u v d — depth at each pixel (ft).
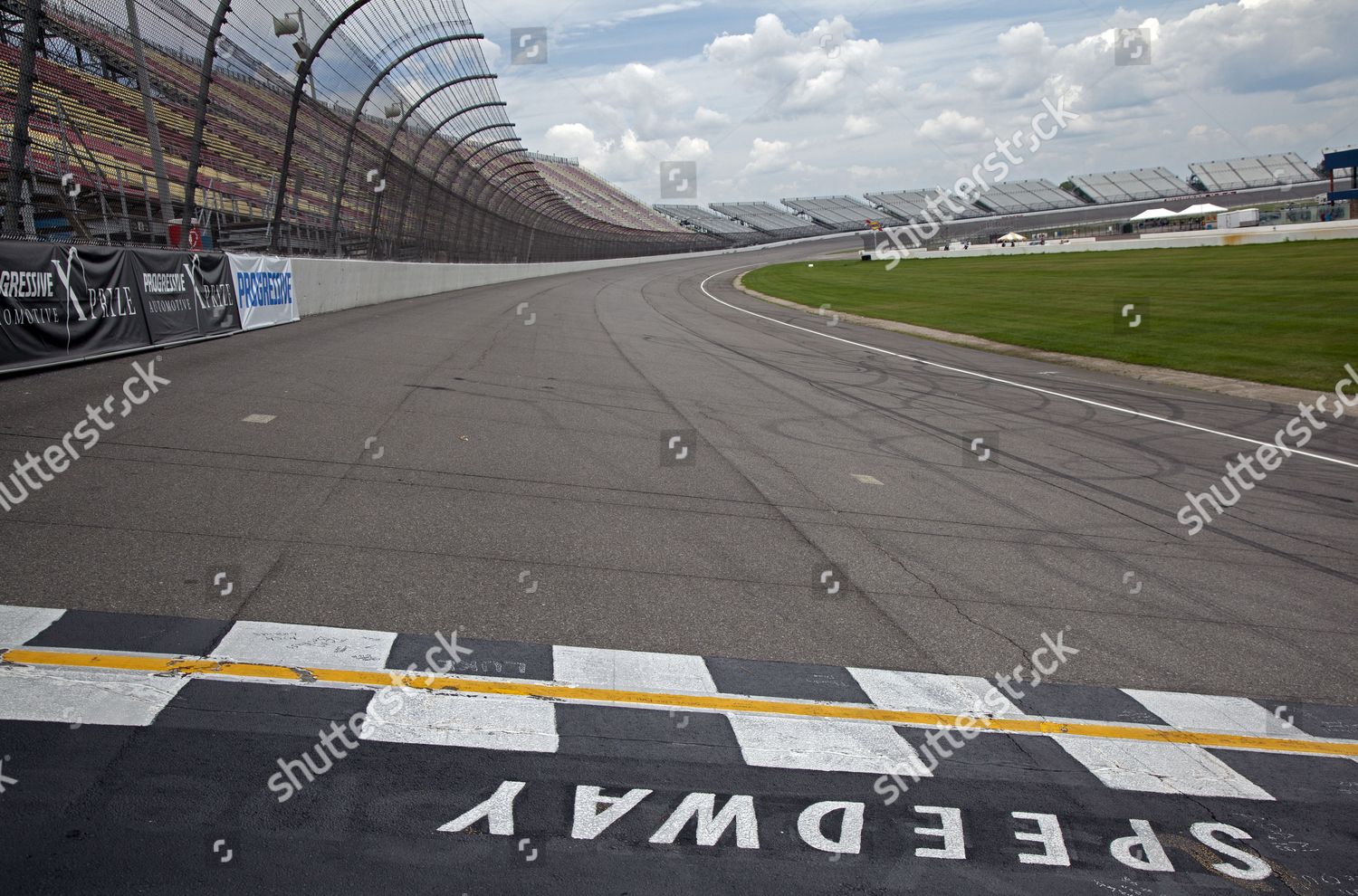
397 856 8.31
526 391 32.65
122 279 32.24
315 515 17.16
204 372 29.89
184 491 17.75
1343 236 132.16
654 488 21.34
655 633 13.62
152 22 38.83
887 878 8.61
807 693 12.17
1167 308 72.69
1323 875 9.18
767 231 346.95
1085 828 9.70
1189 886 8.85
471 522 17.63
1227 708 12.78
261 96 54.34
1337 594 17.51
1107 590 16.94
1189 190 334.65
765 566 16.80
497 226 130.41
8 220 31.30
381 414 26.30
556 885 8.13
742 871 8.54
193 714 10.28
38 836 8.11
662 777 9.96
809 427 30.42
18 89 31.17
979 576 17.19
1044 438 30.68
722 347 55.21
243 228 57.06
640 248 250.78
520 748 10.25
